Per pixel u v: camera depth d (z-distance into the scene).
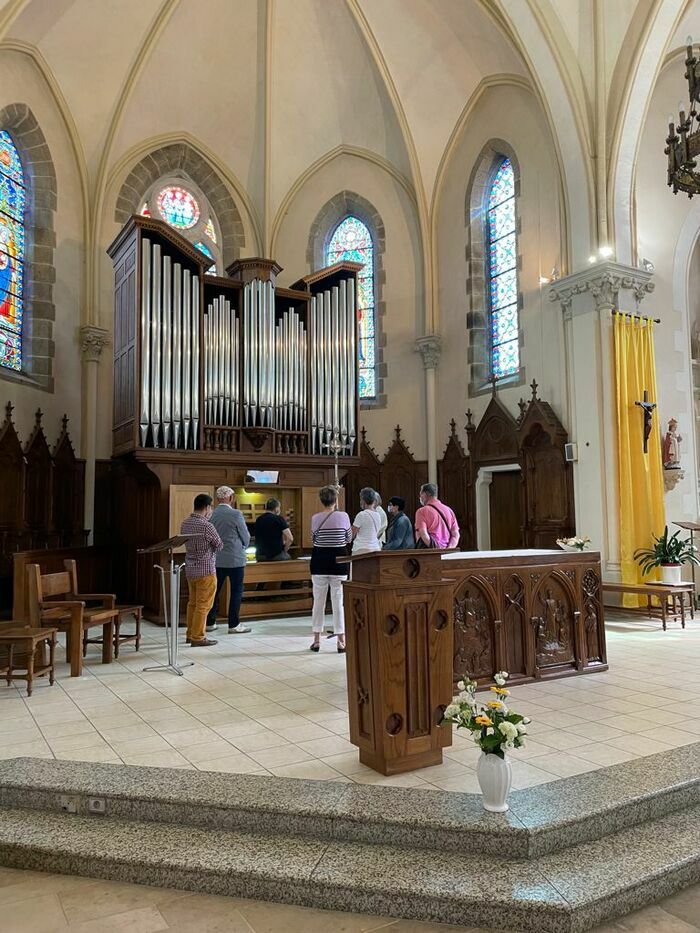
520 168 12.19
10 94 11.18
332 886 3.02
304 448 11.42
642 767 3.90
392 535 7.30
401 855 3.22
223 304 11.05
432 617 4.02
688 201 11.73
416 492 13.84
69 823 3.54
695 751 4.15
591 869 3.10
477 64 12.40
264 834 3.43
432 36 12.27
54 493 11.59
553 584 6.22
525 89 11.95
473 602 5.82
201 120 13.56
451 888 2.95
